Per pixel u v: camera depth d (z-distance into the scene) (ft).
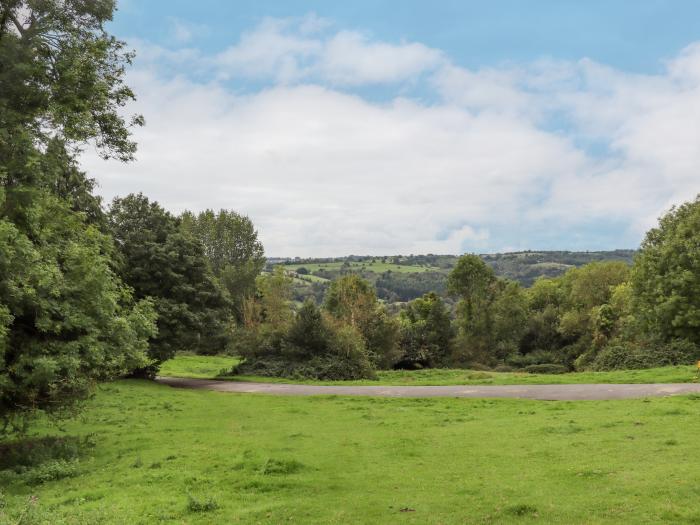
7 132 59.93
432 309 233.55
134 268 128.77
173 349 129.80
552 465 38.29
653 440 43.60
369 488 35.27
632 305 141.49
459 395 85.05
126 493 36.35
